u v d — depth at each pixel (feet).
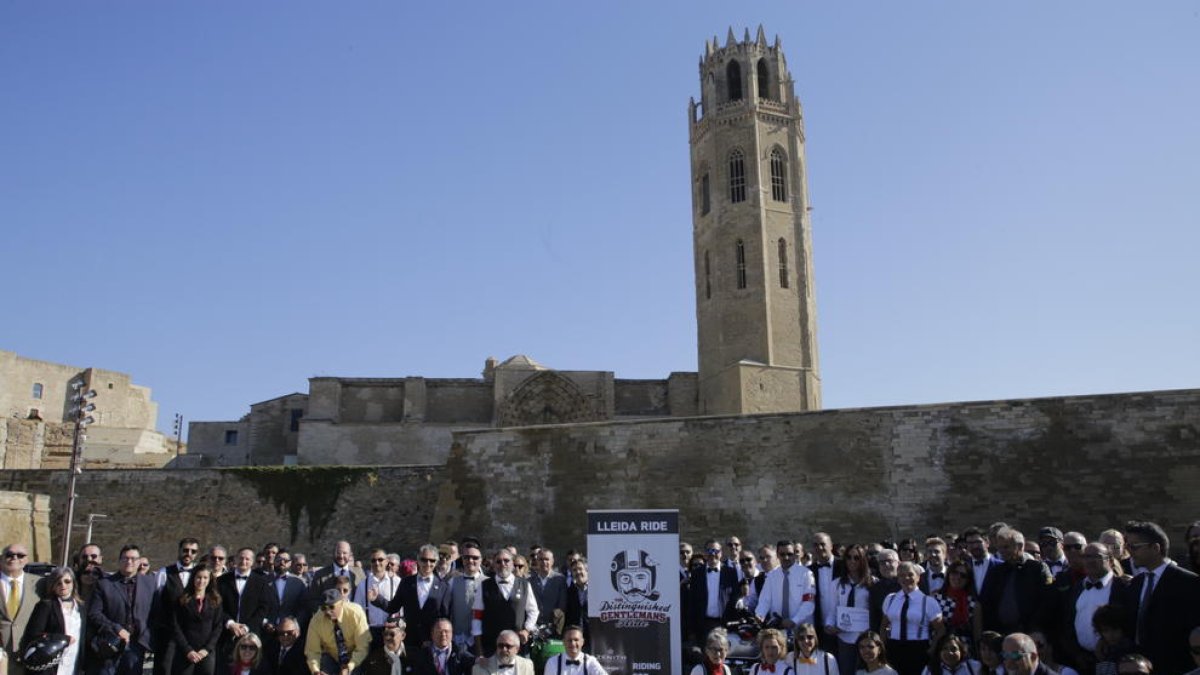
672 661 45.78
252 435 239.91
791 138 263.08
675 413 236.63
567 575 64.13
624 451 139.54
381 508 160.76
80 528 162.61
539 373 225.56
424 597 52.34
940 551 53.78
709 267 257.75
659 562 46.75
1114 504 112.57
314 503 161.58
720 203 256.73
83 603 49.98
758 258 247.50
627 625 46.42
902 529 120.88
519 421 224.12
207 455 255.70
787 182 259.19
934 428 123.13
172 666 49.62
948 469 121.08
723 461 133.39
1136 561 40.73
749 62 264.31
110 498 164.25
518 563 61.05
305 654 47.62
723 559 71.72
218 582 53.57
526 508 142.92
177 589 50.98
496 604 51.60
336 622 47.32
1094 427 116.16
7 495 148.15
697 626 59.77
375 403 225.56
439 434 221.66
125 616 50.01
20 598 47.09
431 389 228.63
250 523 161.68
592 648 46.70
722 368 240.53
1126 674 34.14
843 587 53.62
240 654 47.32
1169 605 38.78
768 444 131.54
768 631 44.73
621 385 237.04
